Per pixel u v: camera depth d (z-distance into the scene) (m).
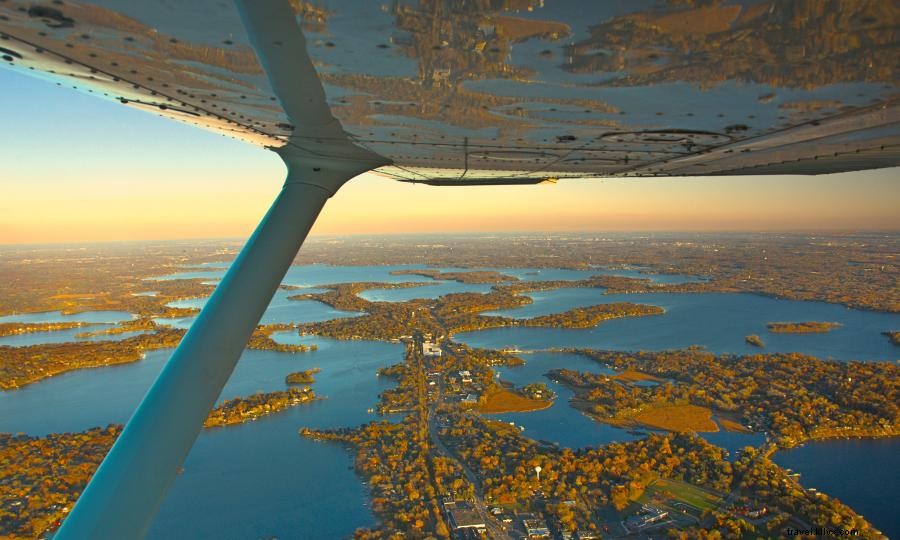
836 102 5.47
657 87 5.14
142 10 3.88
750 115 6.04
